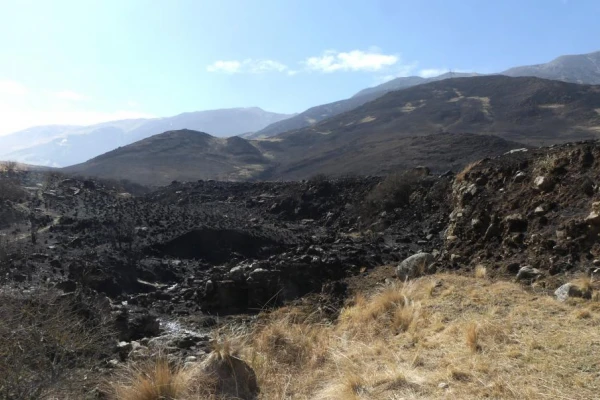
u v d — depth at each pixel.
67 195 18.47
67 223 14.46
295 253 11.38
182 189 25.27
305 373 4.24
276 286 8.73
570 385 3.19
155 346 5.29
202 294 9.14
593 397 2.99
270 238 14.17
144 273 11.10
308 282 8.95
